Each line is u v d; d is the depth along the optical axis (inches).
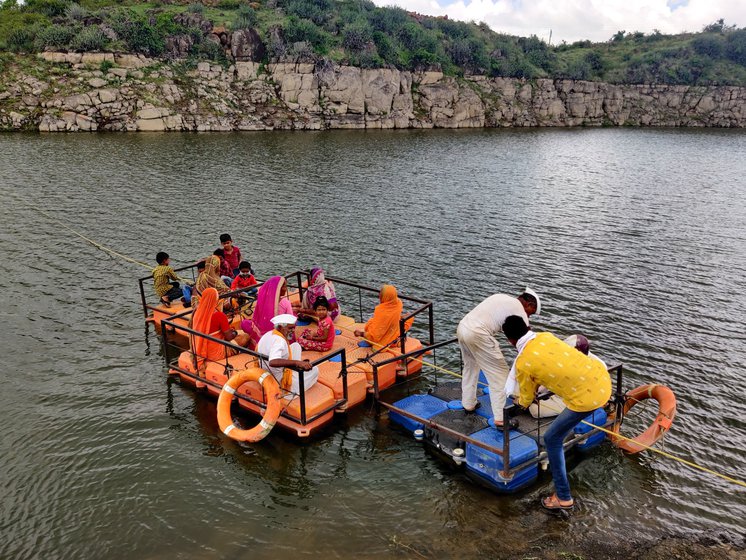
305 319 475.5
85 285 627.2
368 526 282.0
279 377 360.8
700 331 536.1
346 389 373.4
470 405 345.4
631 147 2154.3
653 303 609.0
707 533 280.4
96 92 1953.7
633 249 813.9
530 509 295.1
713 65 3614.7
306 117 2367.1
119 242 791.1
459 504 298.7
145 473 324.2
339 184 1257.4
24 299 582.6
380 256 765.3
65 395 406.6
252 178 1278.3
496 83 3019.2
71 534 278.5
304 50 2402.8
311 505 298.0
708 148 2155.5
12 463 331.9
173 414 384.8
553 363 266.2
